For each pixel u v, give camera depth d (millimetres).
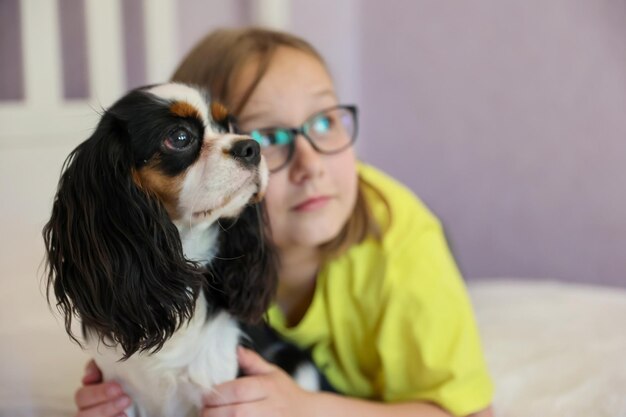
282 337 1472
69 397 1362
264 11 2482
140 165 1105
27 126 1742
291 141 1393
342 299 1490
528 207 2689
